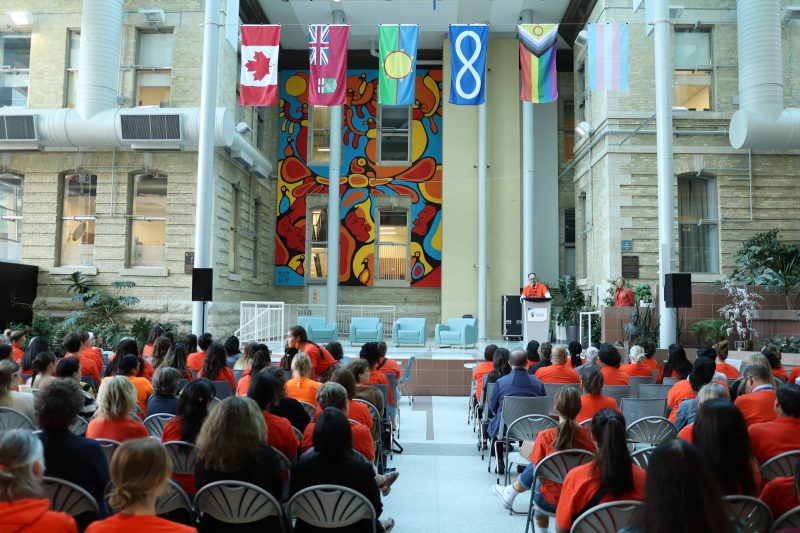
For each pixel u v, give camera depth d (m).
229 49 15.84
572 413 3.79
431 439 7.81
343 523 3.03
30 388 5.52
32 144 14.34
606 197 15.58
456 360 11.81
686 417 4.77
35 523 2.04
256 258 19.08
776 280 12.78
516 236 19.72
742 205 15.29
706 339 12.58
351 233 20.48
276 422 3.85
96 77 14.05
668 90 11.07
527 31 12.36
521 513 4.96
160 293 14.73
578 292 17.67
